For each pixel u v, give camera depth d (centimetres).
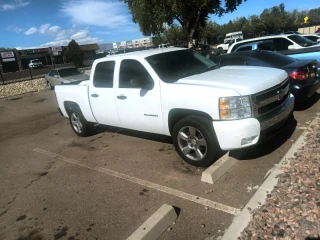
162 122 468
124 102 519
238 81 409
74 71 1838
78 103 639
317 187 331
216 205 345
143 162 498
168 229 313
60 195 428
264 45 948
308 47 840
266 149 468
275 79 429
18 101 1540
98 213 367
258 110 391
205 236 297
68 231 341
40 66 5425
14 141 771
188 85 425
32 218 379
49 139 736
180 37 4600
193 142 432
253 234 279
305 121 568
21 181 501
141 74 489
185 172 439
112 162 520
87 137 694
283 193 333
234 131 378
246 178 392
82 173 494
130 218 347
